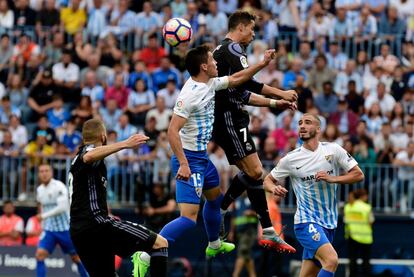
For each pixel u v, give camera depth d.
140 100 61.72
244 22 32.78
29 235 57.22
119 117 60.62
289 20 67.00
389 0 68.94
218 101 32.62
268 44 65.94
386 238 58.72
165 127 59.72
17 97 63.50
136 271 32.81
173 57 64.06
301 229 36.31
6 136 60.09
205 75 31.69
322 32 66.56
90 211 31.45
